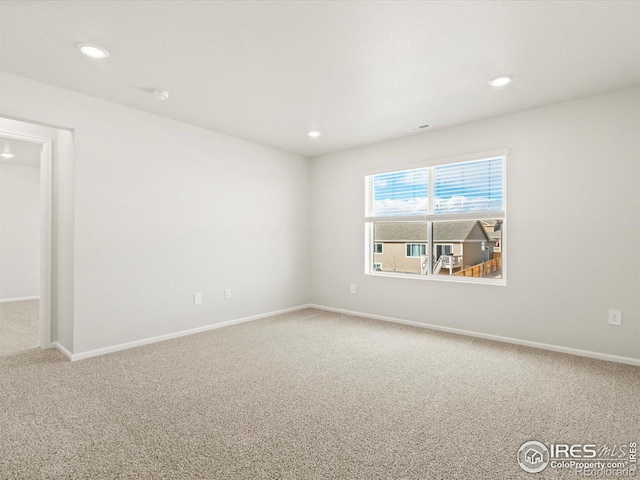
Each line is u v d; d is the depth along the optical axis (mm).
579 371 2773
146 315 3512
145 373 2748
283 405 2223
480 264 3857
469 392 2408
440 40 2229
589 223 3098
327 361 3027
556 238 3264
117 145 3291
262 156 4684
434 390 2443
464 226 3975
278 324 4328
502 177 3629
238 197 4387
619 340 2969
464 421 2025
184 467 1611
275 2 1864
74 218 3043
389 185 4539
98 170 3172
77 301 3057
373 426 1973
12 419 2037
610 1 1841
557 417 2066
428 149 4113
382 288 4551
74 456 1693
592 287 3088
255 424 1992
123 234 3344
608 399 2291
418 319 4227
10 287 6199
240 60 2484
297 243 5203
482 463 1647
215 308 4137
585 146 3113
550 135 3291
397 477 1550
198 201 3961
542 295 3344
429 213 4145
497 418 2059
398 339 3680
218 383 2559
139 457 1686
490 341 3598
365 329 4086
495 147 3605
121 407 2186
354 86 2898
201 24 2062
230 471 1586
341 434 1892
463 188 3889
